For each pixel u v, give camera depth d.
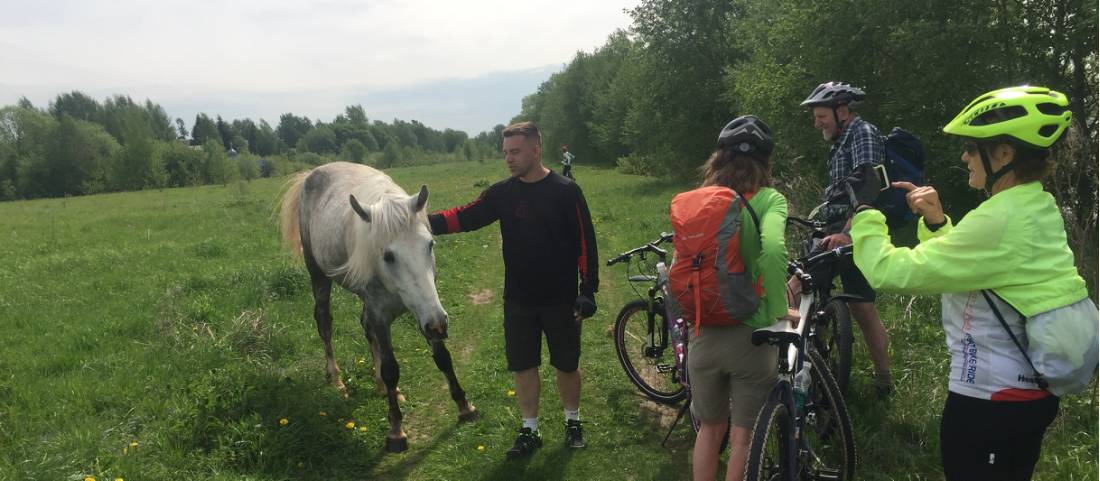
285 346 5.68
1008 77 9.17
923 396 3.82
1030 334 1.88
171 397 4.42
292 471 3.61
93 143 63.25
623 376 4.84
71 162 61.88
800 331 2.86
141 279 8.75
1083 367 1.86
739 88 14.21
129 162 59.03
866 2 9.93
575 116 49.19
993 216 1.89
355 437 4.00
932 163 10.06
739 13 21.94
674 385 4.54
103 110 104.94
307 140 132.25
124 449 3.66
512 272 3.60
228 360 5.23
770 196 2.40
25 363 5.33
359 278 3.80
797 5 11.60
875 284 2.07
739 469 2.54
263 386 4.28
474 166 52.28
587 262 3.58
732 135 2.47
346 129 138.75
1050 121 1.87
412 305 3.63
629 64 29.53
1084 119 8.85
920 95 9.49
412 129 155.12
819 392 3.25
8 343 6.05
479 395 4.66
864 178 3.43
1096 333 1.89
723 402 2.68
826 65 11.04
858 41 10.55
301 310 6.82
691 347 2.65
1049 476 3.14
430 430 4.22
